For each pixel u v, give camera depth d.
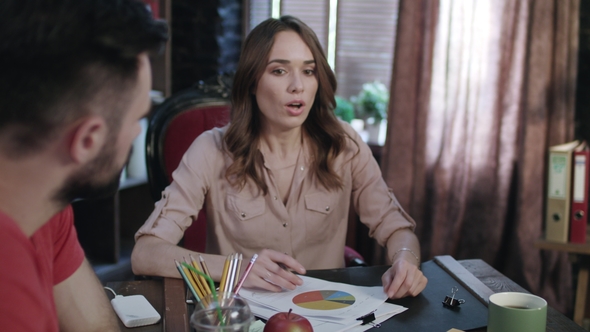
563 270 2.47
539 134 2.43
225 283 0.98
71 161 0.55
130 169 2.72
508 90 2.50
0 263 0.51
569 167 2.05
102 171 0.58
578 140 2.53
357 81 3.08
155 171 1.82
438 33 2.52
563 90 2.40
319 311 1.00
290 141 1.51
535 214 2.47
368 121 2.99
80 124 0.53
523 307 0.90
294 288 1.11
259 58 1.41
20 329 0.51
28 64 0.49
